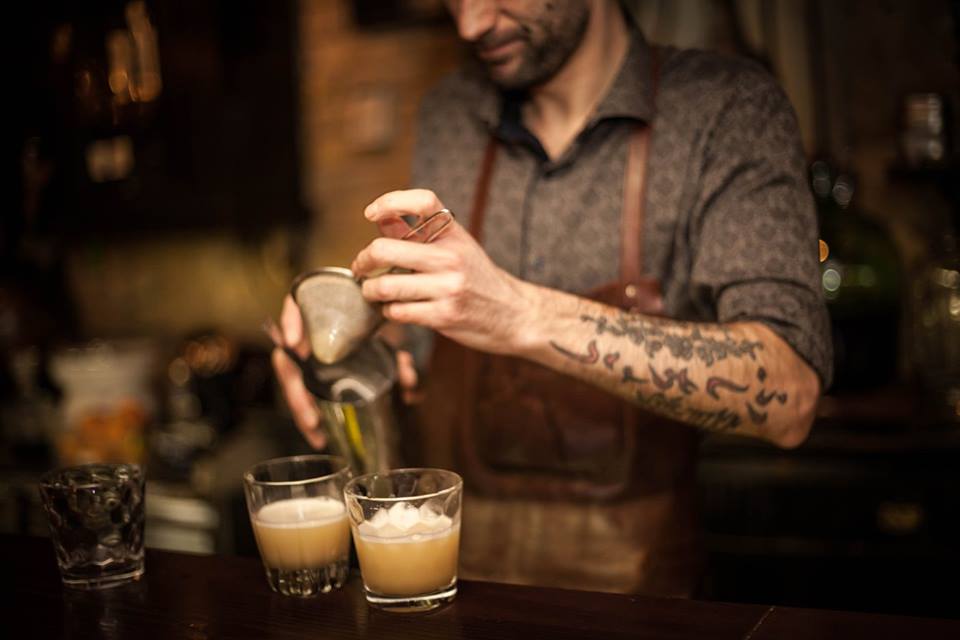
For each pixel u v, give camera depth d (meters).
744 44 2.64
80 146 3.22
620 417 1.55
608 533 1.54
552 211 1.65
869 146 2.63
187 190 3.11
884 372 2.43
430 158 1.85
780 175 1.45
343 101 3.15
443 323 1.21
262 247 3.33
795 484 2.27
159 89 3.09
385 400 1.37
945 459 2.16
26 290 3.71
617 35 1.65
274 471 1.18
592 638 0.96
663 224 1.57
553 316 1.28
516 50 1.57
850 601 2.24
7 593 1.16
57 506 1.15
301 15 3.17
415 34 3.03
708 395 1.32
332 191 3.21
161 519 2.74
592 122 1.59
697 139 1.54
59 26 3.16
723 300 1.44
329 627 1.02
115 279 3.69
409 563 1.04
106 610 1.10
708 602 1.04
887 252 2.40
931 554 2.17
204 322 3.52
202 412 3.02
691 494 1.59
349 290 1.23
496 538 1.60
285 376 1.51
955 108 2.53
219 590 1.14
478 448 1.63
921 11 2.55
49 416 3.17
